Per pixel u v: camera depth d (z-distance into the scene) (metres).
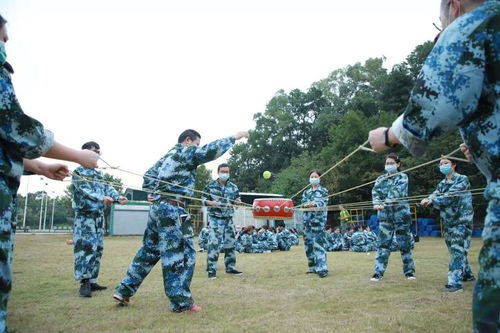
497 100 1.36
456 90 1.38
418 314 3.47
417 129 1.47
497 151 1.35
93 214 4.78
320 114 42.19
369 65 44.78
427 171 21.80
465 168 18.95
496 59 1.37
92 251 4.68
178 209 3.87
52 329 3.16
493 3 1.47
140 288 5.01
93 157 2.12
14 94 1.82
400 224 5.68
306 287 5.01
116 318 3.51
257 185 43.16
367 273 6.33
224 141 3.93
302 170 31.12
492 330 1.25
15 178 1.82
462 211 4.96
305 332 2.97
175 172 3.88
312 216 6.30
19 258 8.85
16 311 3.79
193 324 3.28
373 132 1.74
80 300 4.32
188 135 4.17
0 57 1.81
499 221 1.29
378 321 3.25
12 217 1.75
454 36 1.43
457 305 3.85
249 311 3.71
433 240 16.72
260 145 44.25
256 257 9.95
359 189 25.55
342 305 3.90
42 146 1.87
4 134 1.76
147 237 4.04
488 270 1.30
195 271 6.93
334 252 12.13
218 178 6.74
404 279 5.60
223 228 6.53
